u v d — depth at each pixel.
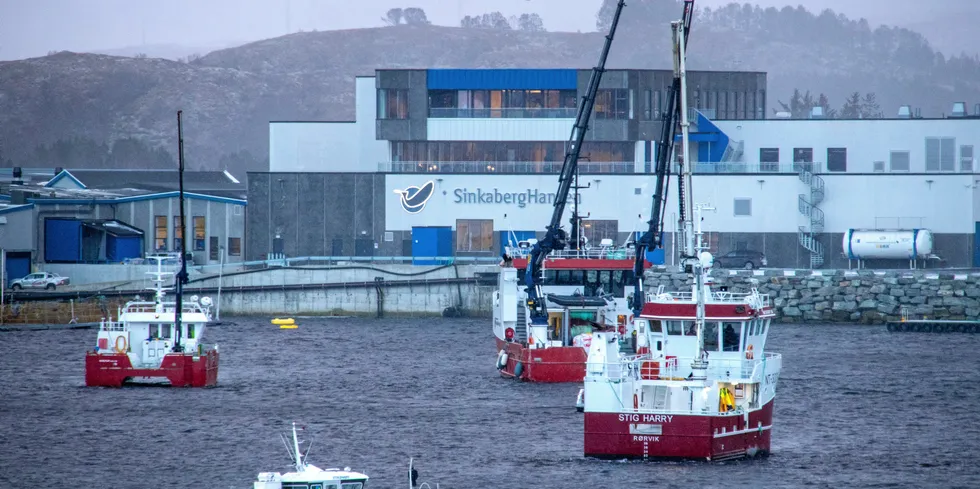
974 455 97.06
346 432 106.88
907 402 123.38
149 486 87.56
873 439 103.12
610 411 88.69
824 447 99.12
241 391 131.25
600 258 143.75
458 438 103.75
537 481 87.00
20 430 107.44
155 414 115.75
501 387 133.25
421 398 126.00
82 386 132.88
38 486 87.81
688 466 88.62
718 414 87.31
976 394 128.75
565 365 134.88
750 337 94.38
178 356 132.25
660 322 94.00
